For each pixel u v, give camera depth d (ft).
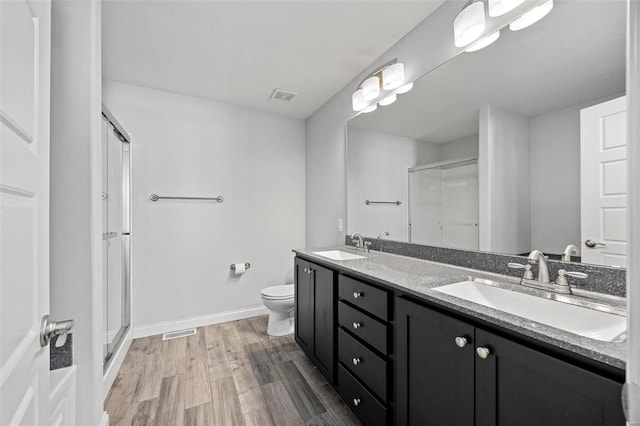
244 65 7.14
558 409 2.22
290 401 5.34
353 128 7.99
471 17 4.27
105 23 5.50
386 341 4.06
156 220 8.36
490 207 4.65
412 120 6.09
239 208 9.60
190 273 8.83
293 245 10.53
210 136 9.13
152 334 8.23
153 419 4.87
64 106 3.97
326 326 5.75
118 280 7.16
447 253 5.45
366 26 5.80
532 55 4.06
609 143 3.31
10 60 1.73
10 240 1.73
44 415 2.25
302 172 10.71
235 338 8.06
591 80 3.46
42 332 2.18
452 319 3.09
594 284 3.37
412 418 3.62
